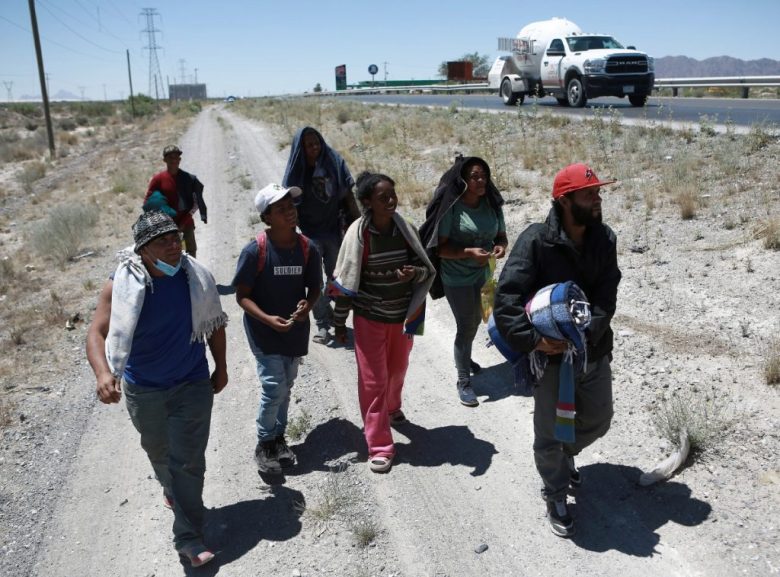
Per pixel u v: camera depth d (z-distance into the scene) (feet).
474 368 19.72
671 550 11.81
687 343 17.98
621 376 17.26
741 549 11.50
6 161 105.19
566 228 11.48
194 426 12.56
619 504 13.17
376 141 59.88
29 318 27.76
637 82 64.85
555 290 11.19
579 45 70.13
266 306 14.80
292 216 14.34
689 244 24.07
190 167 70.18
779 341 16.85
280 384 14.96
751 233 23.50
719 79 81.87
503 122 56.49
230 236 39.65
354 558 12.50
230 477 15.46
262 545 13.08
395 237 14.73
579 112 61.46
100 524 14.24
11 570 13.02
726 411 14.96
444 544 12.69
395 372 16.38
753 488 12.78
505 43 80.33
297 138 21.50
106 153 101.04
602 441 15.14
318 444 16.65
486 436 16.31
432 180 41.50
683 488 13.23
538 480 14.35
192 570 12.60
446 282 17.37
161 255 11.69
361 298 15.08
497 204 17.08
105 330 11.84
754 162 31.55
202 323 12.35
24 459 16.89
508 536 12.75
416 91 170.40
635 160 36.19
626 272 22.99
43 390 20.85
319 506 14.02
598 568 11.66
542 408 12.10
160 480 13.78
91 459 16.81
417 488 14.46
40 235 40.96
